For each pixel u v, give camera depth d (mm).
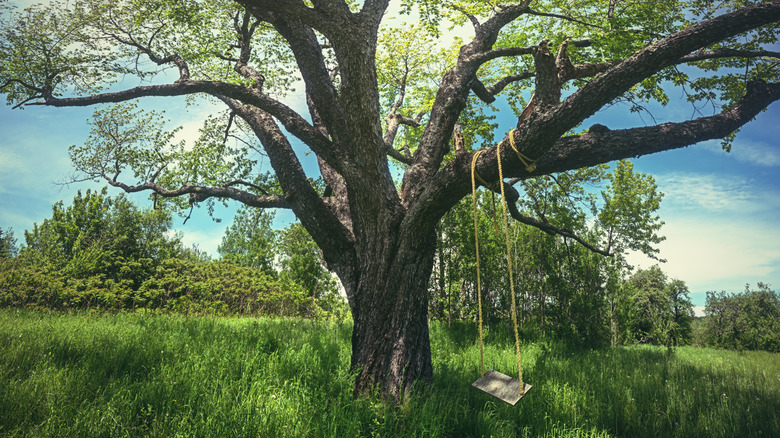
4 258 17859
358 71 5332
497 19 7543
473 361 7801
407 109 12727
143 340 6688
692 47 3736
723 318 42688
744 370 9922
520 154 4191
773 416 5477
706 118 4320
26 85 7531
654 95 8086
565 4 8867
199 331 8781
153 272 18344
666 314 30297
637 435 4836
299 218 6719
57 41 8016
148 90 6281
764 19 3693
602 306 13359
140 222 21094
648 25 7703
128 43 8586
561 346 11180
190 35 8383
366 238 5902
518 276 14148
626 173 15016
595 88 3832
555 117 3910
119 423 3439
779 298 42656
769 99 4352
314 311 13516
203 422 3555
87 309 13617
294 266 16906
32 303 13430
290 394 4621
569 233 9102
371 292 5617
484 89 7547
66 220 19844
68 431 3207
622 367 9047
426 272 5633
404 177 6516
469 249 12820
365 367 5234
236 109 7719
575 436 4340
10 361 4844
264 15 6613
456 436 4277
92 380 4469
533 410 5027
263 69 10156
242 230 29531
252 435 3471
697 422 5137
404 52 11867
